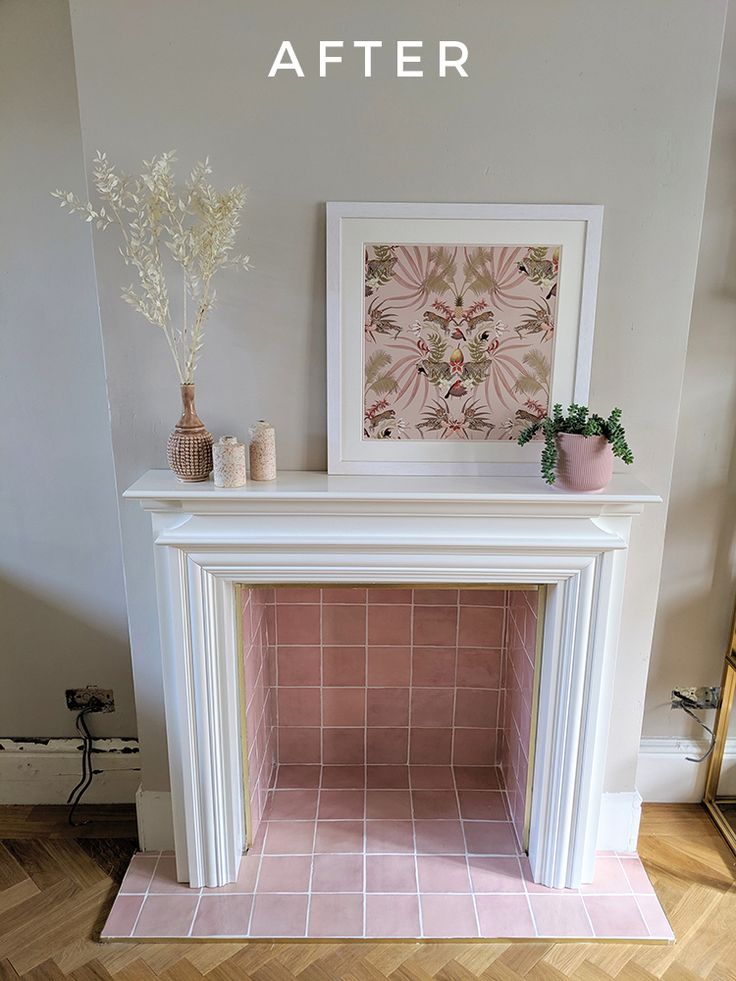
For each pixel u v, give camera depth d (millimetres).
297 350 1734
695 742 2246
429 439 1766
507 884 1920
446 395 1743
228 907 1843
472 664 2238
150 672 1949
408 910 1833
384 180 1627
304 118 1592
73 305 1929
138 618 1912
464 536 1678
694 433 2014
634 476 1806
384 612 2182
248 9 1532
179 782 1858
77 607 2164
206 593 1718
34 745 2256
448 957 1715
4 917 1832
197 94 1577
